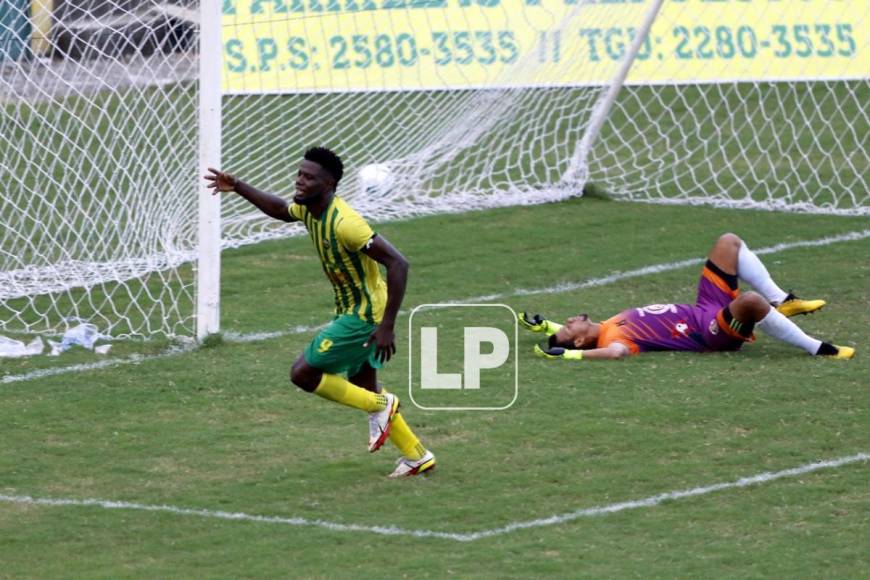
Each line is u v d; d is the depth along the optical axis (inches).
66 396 1150.3
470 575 784.3
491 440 1030.4
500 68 2037.4
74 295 1482.5
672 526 857.5
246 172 1883.6
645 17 1943.9
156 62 1568.7
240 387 1171.9
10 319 1393.9
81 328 1331.2
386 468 977.5
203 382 1184.2
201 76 1268.5
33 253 1571.1
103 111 1604.3
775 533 844.6
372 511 893.2
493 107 2041.1
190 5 1539.1
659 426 1055.6
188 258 1576.0
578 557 808.9
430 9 2073.1
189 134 1588.3
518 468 970.1
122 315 1405.0
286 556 818.2
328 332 941.8
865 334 1322.6
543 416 1082.7
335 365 946.1
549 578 778.8
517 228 1790.1
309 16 2078.0
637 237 1747.0
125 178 1664.6
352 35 2094.0
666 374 1191.6
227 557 818.2
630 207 1923.0
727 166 2177.7
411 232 1764.3
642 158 2228.1
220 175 983.6
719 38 2529.5
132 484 948.0
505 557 810.8
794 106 2524.6
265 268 1611.7
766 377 1178.6
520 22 2058.3
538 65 2070.6
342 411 1112.2
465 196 1947.6
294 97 2085.4
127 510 897.5
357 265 932.0
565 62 2118.6
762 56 2506.2
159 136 1588.3
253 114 2048.5
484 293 1487.5
